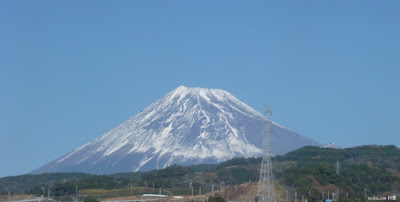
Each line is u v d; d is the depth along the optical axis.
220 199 176.88
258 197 157.25
